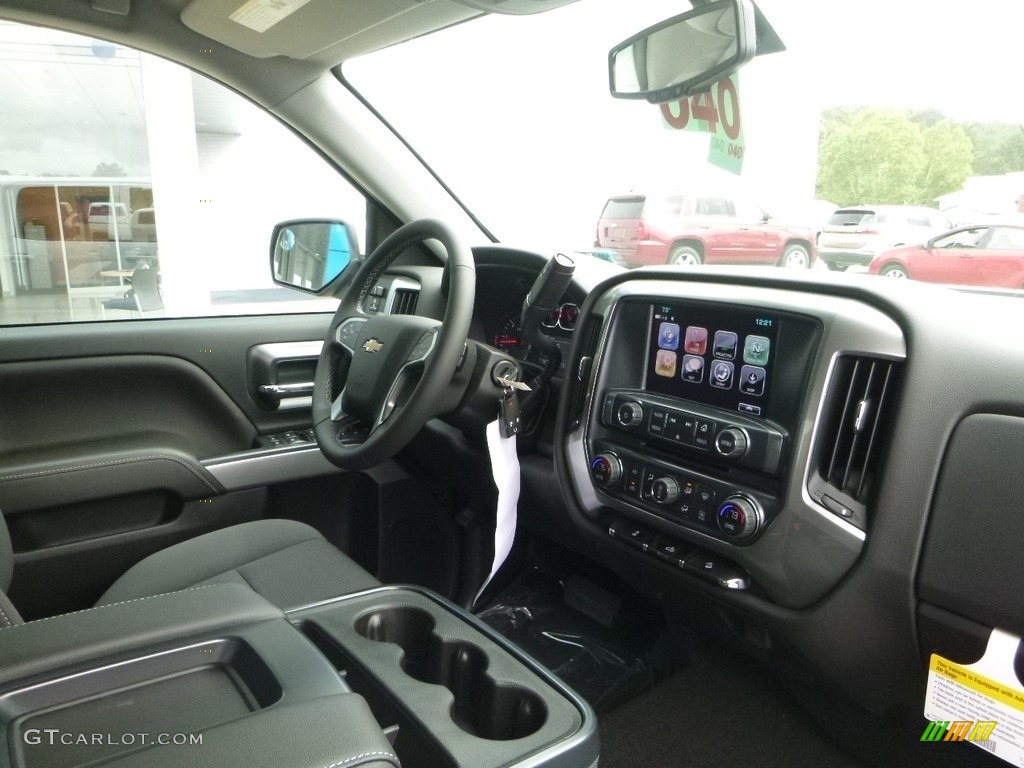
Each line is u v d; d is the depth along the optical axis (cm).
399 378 135
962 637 95
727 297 118
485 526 187
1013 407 90
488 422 145
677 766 141
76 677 73
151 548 171
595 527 140
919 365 96
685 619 154
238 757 60
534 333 151
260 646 81
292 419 206
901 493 98
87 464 159
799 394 107
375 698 96
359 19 150
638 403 130
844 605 105
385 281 200
